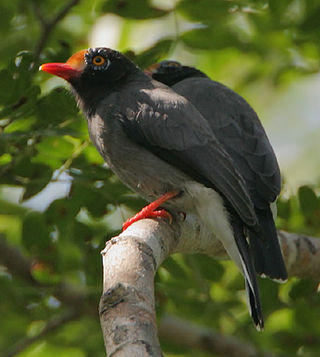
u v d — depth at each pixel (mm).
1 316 11414
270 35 12914
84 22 13789
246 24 12773
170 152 9352
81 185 10250
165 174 9352
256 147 10047
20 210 12125
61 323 11422
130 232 7984
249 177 9703
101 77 10086
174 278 10562
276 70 13703
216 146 9359
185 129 9414
